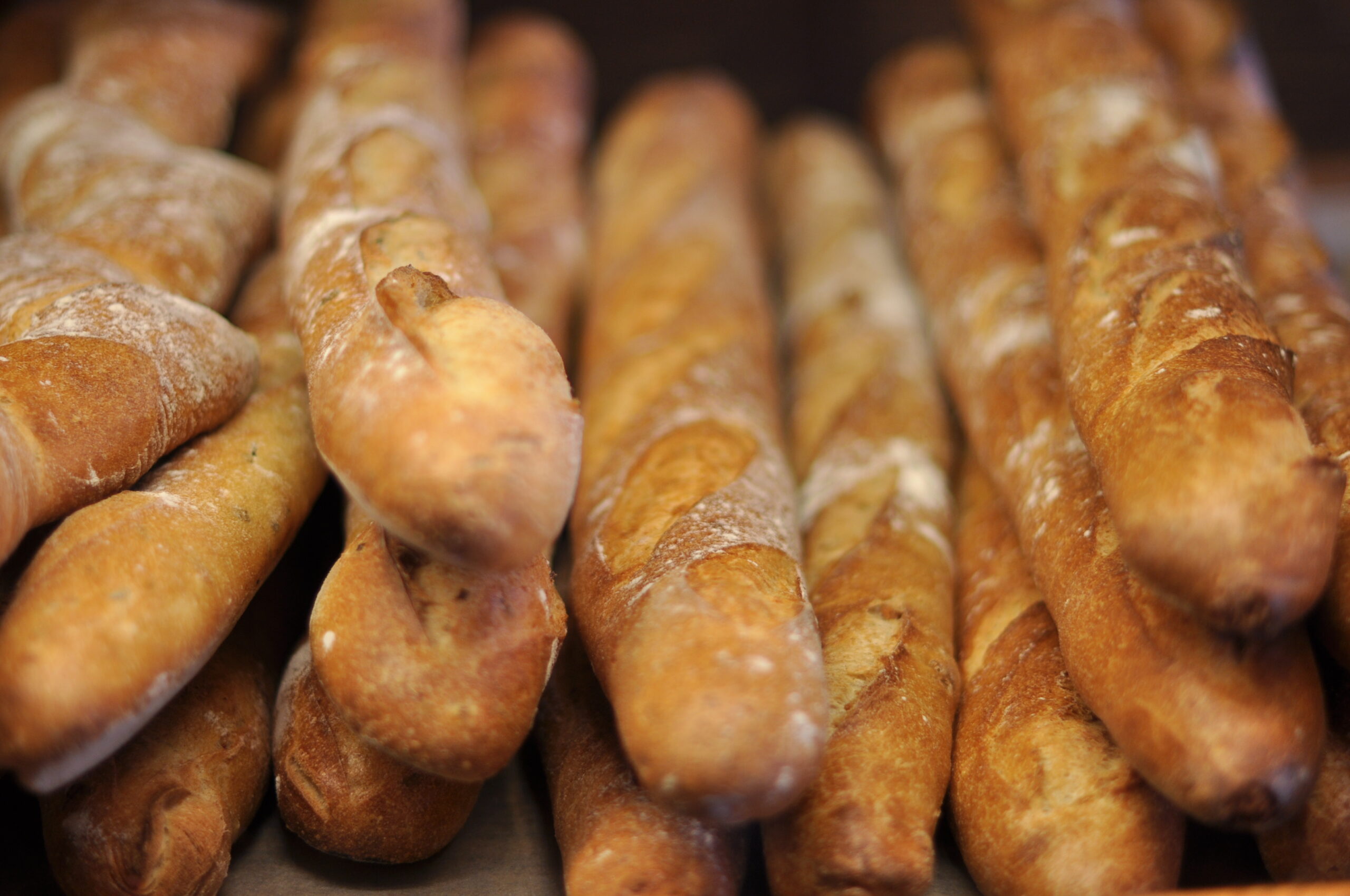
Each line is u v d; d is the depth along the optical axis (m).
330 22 0.71
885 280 0.70
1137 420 0.47
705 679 0.45
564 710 0.52
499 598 0.47
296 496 0.52
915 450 0.60
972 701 0.51
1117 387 0.49
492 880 0.49
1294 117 0.91
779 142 0.91
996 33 0.70
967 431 0.61
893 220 0.81
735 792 0.44
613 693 0.47
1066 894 0.46
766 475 0.55
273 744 0.50
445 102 0.67
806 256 0.76
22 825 0.50
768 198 0.87
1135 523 0.45
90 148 0.61
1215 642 0.45
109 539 0.46
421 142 0.60
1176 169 0.57
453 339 0.45
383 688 0.46
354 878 0.49
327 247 0.53
